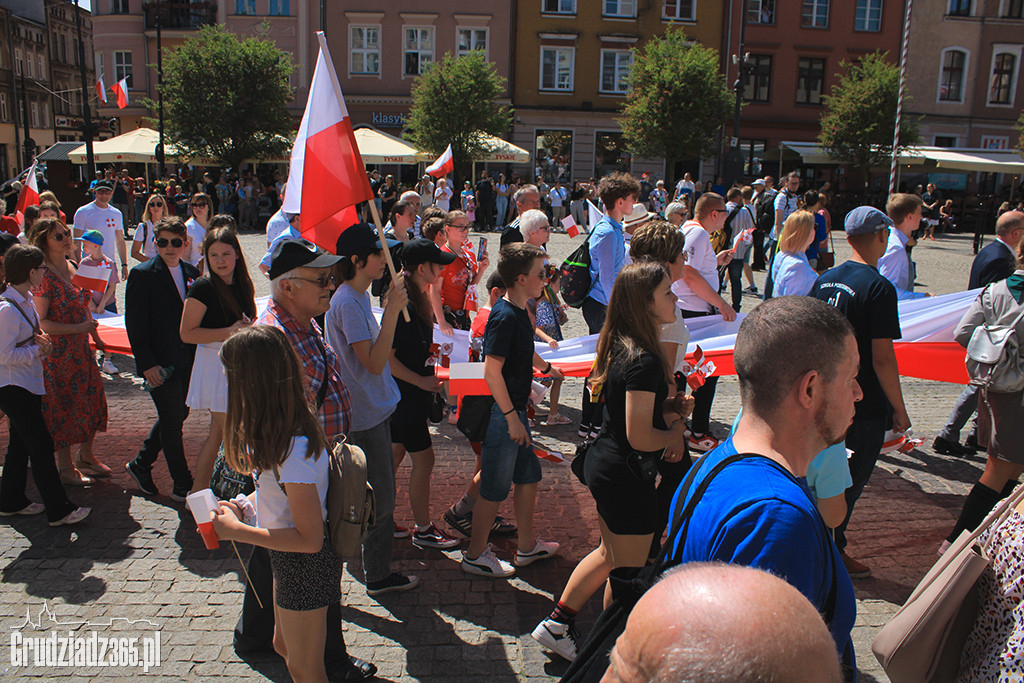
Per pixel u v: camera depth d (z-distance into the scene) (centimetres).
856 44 3441
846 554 425
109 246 900
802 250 545
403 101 3288
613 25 3300
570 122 3350
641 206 638
